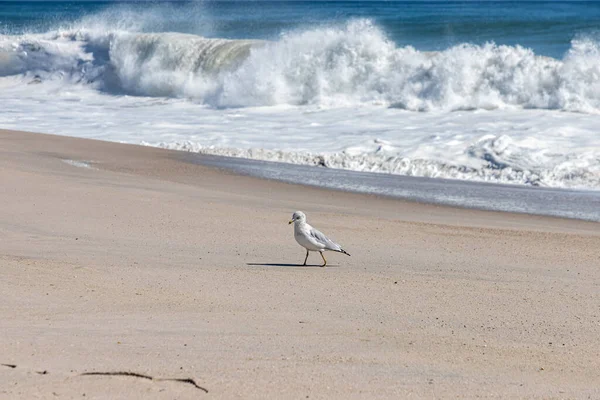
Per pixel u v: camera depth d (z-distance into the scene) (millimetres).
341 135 34469
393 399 8219
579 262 16406
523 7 122938
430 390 8555
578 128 33062
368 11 116250
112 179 24906
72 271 13867
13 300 11945
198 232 18062
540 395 8586
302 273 14578
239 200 22750
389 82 41906
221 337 10359
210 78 49562
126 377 8594
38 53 58312
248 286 13398
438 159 29906
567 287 14156
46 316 11164
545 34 68438
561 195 25281
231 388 8344
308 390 8367
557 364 9805
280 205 22406
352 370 9148
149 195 22312
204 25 76438
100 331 10461
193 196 22750
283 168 29266
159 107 45500
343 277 14352
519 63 39031
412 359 9727
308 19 90688
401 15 102812
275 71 44156
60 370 8750
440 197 24953
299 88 43531
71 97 51531
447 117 37219
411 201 24297
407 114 38625
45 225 17875
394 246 17625
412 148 31297
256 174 27969
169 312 11602
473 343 10578
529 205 23953
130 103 47594
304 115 40031
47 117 42125
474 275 14961
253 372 8906
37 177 24047
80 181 23938
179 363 9133
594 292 13789
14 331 10312
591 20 80438
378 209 22828
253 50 45781
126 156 30188
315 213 21312
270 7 129625
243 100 44062
